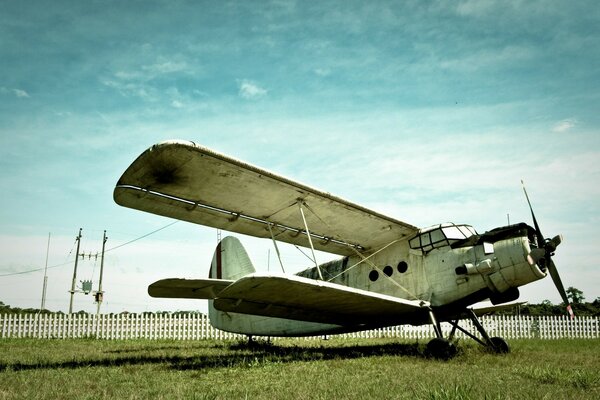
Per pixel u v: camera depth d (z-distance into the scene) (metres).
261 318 11.77
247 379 5.16
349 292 7.45
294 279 6.76
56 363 6.96
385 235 9.70
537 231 8.53
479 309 12.30
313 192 8.11
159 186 7.25
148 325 17.94
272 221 9.20
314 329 10.74
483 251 8.34
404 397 3.85
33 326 16.95
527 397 3.82
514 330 20.11
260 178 7.50
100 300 26.36
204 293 8.04
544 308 31.41
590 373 5.24
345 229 9.59
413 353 8.51
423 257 9.19
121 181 6.93
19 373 5.62
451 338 8.14
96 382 4.93
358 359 7.29
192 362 7.00
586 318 20.70
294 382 4.84
